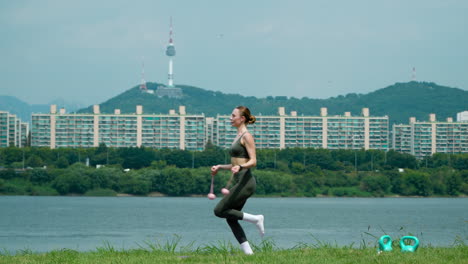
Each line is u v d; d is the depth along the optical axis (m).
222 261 12.18
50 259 13.38
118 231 82.75
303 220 106.81
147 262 12.27
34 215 117.75
